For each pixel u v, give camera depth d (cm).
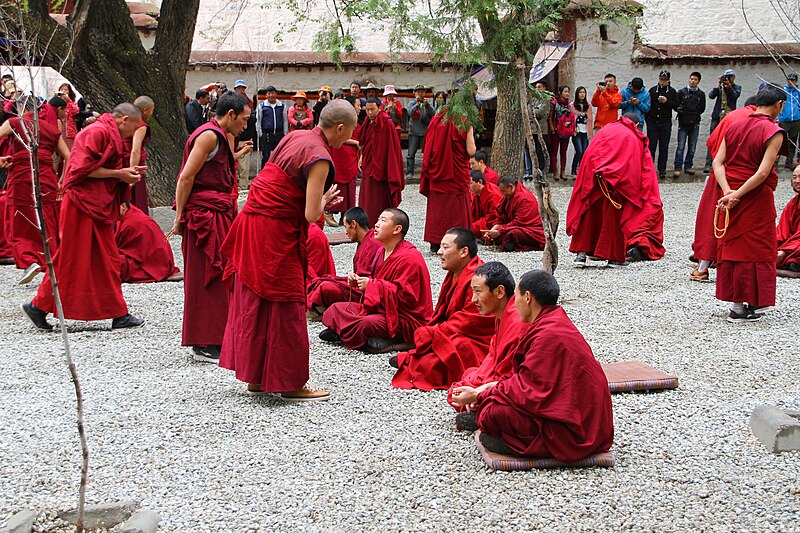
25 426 481
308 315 728
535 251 1065
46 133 877
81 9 1225
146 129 738
